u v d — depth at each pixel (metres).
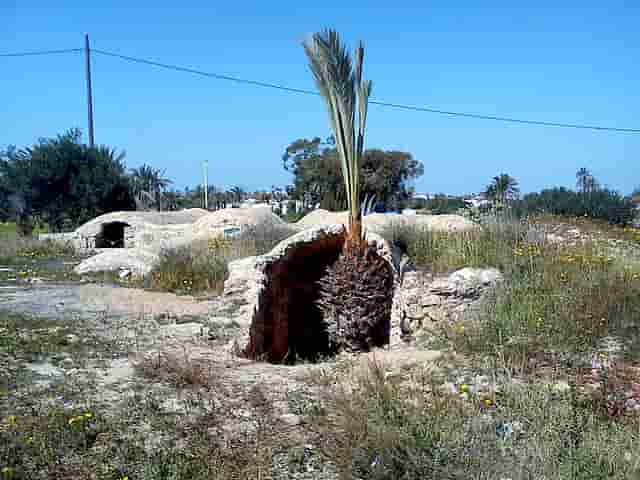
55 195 31.83
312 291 10.91
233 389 6.64
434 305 8.90
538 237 11.23
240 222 18.47
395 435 4.66
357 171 9.45
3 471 4.63
